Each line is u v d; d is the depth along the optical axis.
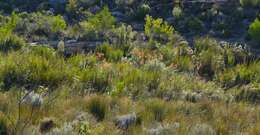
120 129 7.50
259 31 23.34
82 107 8.76
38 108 8.29
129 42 19.53
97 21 24.27
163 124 7.77
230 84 14.77
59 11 34.72
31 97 8.70
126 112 8.56
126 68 13.63
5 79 11.38
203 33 26.91
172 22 29.47
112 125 7.66
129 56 16.95
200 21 28.27
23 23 24.91
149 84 12.22
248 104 11.48
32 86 11.19
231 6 31.06
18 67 12.01
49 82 11.70
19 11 36.06
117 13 32.47
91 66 14.09
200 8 31.42
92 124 7.72
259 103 12.05
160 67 14.55
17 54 14.21
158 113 8.62
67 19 32.78
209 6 31.55
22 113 7.77
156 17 31.06
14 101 8.56
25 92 9.85
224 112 9.17
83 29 24.56
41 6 35.88
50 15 30.94
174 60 16.45
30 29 24.16
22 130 6.89
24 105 8.28
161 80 12.70
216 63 16.42
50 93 10.40
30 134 6.88
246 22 28.39
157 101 9.43
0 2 37.78
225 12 30.20
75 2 34.31
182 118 8.34
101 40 22.09
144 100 9.96
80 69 13.33
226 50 18.52
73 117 8.05
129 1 34.06
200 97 11.41
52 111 8.25
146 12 31.28
